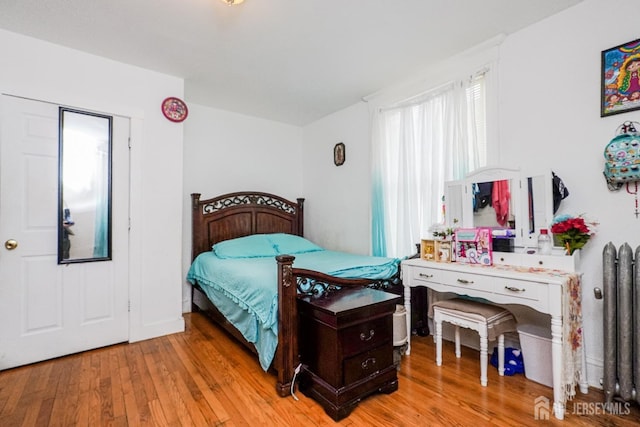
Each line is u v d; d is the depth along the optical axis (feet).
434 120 9.43
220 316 9.67
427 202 9.68
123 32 7.53
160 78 9.66
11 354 7.41
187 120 12.35
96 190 8.63
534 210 7.07
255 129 14.16
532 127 7.41
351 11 6.78
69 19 7.01
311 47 8.26
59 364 7.62
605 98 6.34
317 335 6.11
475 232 7.52
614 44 6.26
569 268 6.39
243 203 13.56
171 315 9.70
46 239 7.93
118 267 8.91
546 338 6.54
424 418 5.53
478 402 5.98
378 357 6.24
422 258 8.45
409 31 7.56
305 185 15.39
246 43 8.04
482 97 8.41
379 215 11.07
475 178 8.08
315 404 5.99
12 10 6.68
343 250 13.16
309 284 7.23
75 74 8.31
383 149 11.08
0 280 7.34
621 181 6.09
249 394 6.31
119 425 5.34
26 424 5.35
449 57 8.80
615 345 5.79
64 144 8.20
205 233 12.41
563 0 6.57
